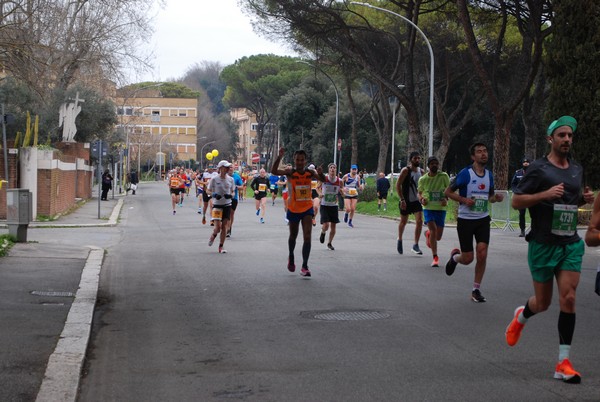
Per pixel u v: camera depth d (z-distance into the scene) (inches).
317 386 241.6
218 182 647.8
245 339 312.8
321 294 424.8
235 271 526.0
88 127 1775.3
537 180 256.8
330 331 326.3
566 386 238.4
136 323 350.0
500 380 246.1
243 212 1359.5
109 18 1379.2
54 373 249.8
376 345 298.8
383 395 230.5
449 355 281.4
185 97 5536.4
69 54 1359.5
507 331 277.4
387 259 596.1
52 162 1051.9
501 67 1734.7
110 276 507.8
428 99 2026.3
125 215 1300.4
